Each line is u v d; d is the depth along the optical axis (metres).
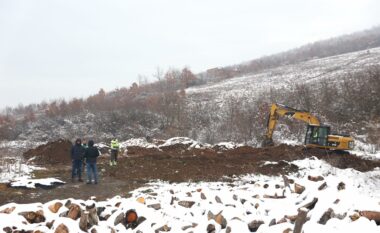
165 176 15.35
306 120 22.56
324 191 8.73
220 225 8.47
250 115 35.84
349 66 58.44
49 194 12.22
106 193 12.53
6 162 17.31
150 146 24.52
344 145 20.70
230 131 33.75
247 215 8.88
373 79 40.28
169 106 45.00
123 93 70.00
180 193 11.13
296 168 17.09
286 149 21.94
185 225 8.47
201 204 9.80
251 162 18.73
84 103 60.81
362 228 6.82
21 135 42.78
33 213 8.31
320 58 87.75
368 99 36.72
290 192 10.31
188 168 16.94
